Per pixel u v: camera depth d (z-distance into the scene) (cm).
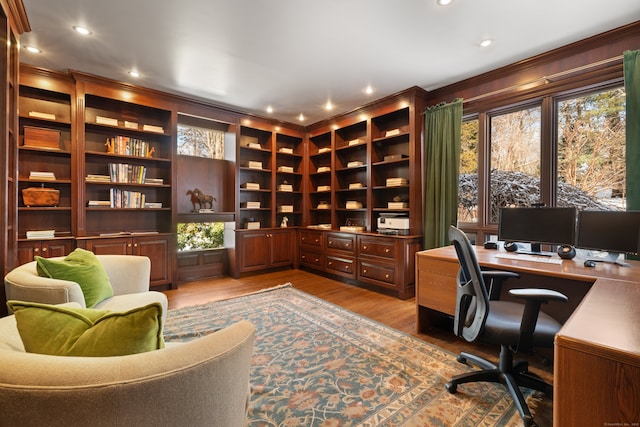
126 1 202
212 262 439
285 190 496
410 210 354
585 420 79
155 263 357
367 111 405
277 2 203
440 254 240
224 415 80
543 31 235
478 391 166
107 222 354
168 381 68
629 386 73
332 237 430
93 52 270
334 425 139
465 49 263
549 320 160
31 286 154
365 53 271
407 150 389
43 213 317
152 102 356
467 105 326
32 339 81
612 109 245
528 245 276
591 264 183
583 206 259
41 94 313
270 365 191
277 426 138
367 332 243
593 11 209
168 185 372
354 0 201
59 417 60
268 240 465
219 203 435
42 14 215
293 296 340
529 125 292
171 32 239
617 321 93
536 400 159
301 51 267
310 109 429
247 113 440
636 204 218
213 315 277
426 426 139
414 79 325
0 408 58
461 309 162
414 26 229
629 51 219
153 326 80
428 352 210
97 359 67
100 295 186
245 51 268
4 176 187
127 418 64
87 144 339
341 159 470
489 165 320
